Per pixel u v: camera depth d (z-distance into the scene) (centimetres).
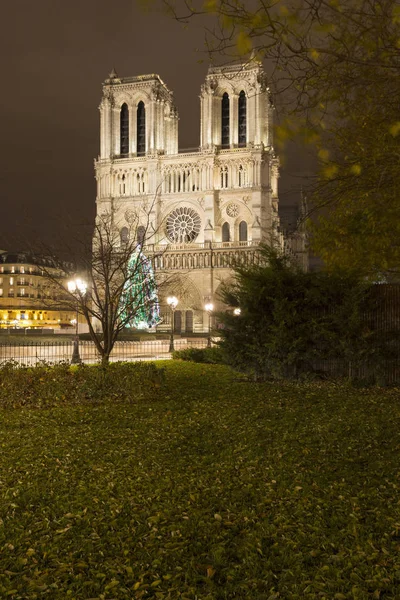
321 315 2061
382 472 907
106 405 1568
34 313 13012
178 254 10312
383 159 769
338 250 1216
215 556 619
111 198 10950
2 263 12925
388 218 916
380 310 2016
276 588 559
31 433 1212
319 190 967
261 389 1872
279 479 884
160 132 11075
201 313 10100
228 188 10462
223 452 1049
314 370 2088
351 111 805
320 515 732
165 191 10812
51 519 727
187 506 766
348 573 579
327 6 539
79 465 967
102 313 2233
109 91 11212
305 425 1273
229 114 10800
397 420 1316
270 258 2147
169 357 4050
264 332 2108
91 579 576
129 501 782
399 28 589
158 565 601
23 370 1683
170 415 1409
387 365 1994
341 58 579
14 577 582
